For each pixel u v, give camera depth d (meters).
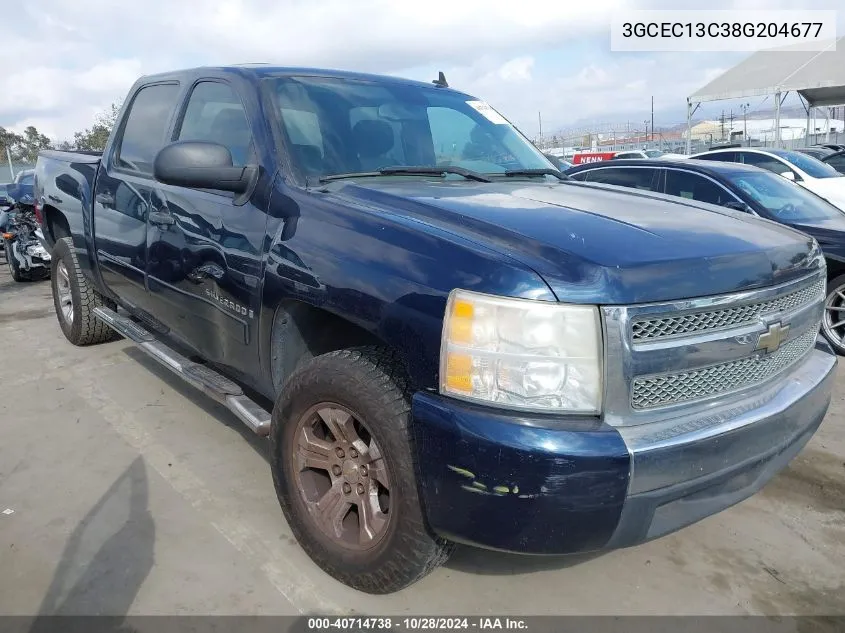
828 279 5.57
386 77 3.72
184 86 3.64
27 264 8.65
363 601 2.50
